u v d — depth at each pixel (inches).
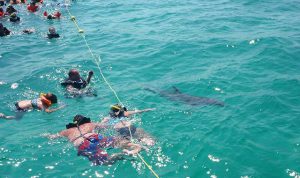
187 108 394.9
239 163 308.3
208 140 338.3
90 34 664.4
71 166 311.3
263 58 506.3
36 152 332.2
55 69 517.7
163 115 382.6
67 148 335.3
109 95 437.7
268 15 703.1
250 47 546.9
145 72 493.7
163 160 313.7
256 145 329.4
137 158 315.6
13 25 751.1
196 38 596.7
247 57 515.2
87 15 799.7
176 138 342.3
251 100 402.9
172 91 435.2
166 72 489.7
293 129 350.3
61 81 484.7
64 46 613.6
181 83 453.4
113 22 730.2
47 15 807.7
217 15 719.1
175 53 545.6
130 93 437.7
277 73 463.2
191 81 455.2
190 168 304.3
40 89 466.6
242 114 378.3
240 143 332.8
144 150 324.8
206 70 483.2
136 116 381.7
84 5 890.1
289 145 327.9
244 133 346.6
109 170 303.7
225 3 810.8
